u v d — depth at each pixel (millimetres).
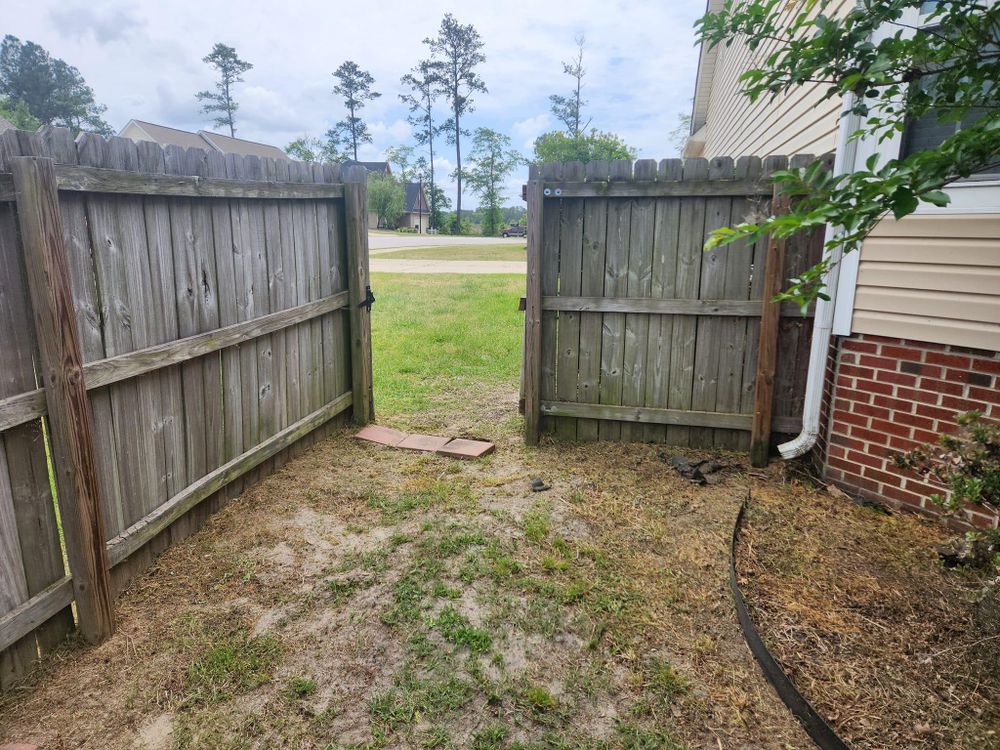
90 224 2295
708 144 11523
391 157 64188
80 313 2262
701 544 2941
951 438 2338
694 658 2186
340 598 2537
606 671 2125
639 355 4242
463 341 7914
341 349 4648
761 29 2055
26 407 1981
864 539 2955
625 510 3322
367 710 1953
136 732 1857
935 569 2660
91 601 2197
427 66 52062
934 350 3027
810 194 1642
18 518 2018
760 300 3939
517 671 2125
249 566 2764
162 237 2713
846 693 1960
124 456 2537
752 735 1860
